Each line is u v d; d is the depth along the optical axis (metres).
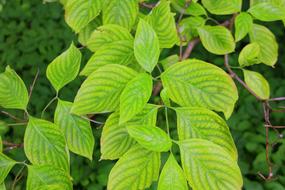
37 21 2.76
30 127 0.57
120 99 0.49
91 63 0.58
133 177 0.49
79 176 1.98
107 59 0.58
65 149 0.57
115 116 0.53
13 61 2.57
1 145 0.57
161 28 0.60
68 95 2.31
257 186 1.82
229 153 0.51
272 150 1.98
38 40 2.63
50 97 2.33
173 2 0.76
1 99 0.59
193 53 2.32
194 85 0.52
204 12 0.74
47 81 2.42
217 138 0.50
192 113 0.51
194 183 0.48
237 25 0.68
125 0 0.63
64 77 0.59
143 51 0.52
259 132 2.06
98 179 1.97
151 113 0.51
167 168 0.48
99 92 0.52
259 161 1.91
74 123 0.59
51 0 0.84
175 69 0.52
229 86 0.52
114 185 0.49
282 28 2.41
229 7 0.71
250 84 0.73
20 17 2.83
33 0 2.87
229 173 0.48
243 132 2.06
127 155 0.49
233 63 2.28
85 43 0.69
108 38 0.62
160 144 0.48
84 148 0.59
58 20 2.77
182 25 0.75
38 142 0.57
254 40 0.75
